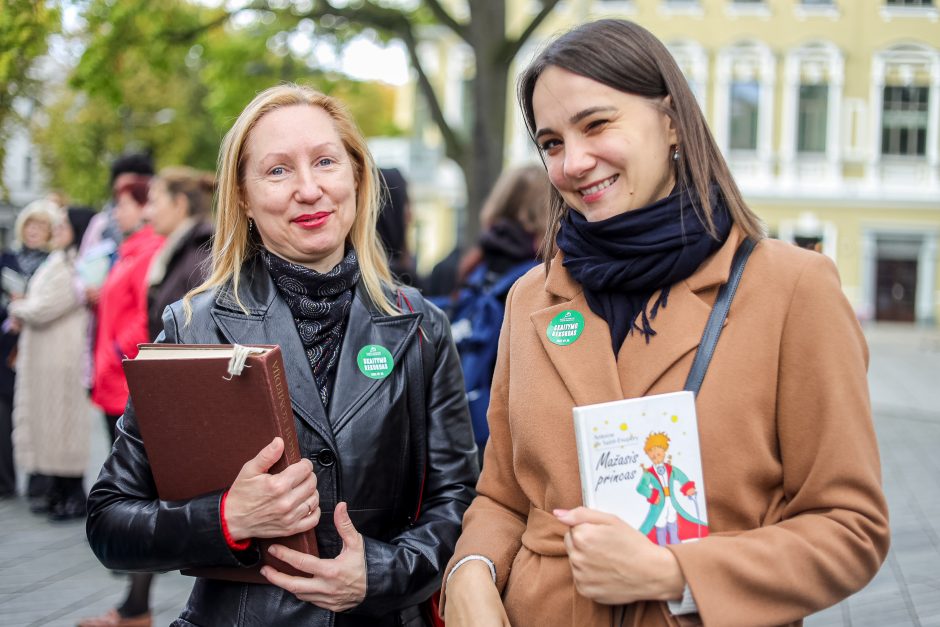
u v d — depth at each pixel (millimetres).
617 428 1559
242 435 1751
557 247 1954
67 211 6562
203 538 1752
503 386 1998
